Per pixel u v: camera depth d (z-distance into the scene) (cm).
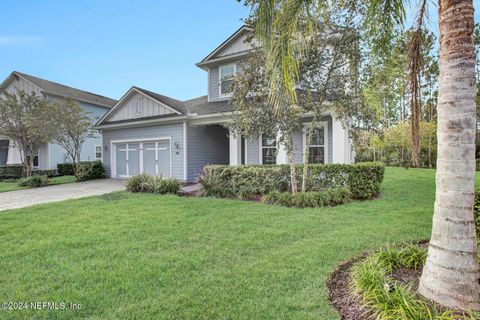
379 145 2039
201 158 1387
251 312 255
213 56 1384
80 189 1172
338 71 734
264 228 514
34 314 259
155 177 1051
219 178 957
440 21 253
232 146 1152
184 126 1294
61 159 1889
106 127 1530
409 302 238
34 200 920
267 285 303
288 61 332
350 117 753
